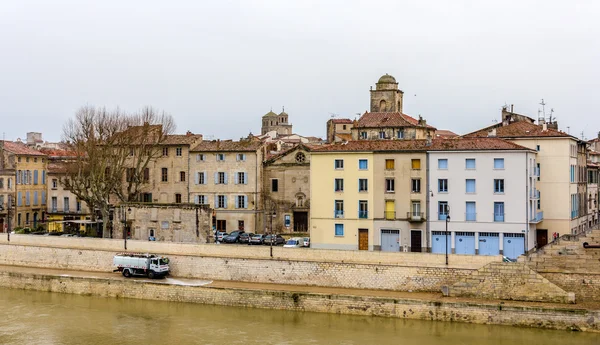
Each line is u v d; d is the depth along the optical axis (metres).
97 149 85.88
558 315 51.91
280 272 63.56
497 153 69.75
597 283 53.97
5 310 61.88
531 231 70.50
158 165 94.19
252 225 90.75
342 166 75.62
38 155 103.88
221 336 53.19
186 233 77.62
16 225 99.12
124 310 61.31
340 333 53.34
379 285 60.12
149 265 66.00
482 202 70.25
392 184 73.75
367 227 74.31
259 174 91.81
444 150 71.44
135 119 94.06
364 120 96.62
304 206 91.31
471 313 54.12
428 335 52.34
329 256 62.25
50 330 55.47
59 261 73.38
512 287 55.31
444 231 71.56
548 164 75.69
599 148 112.56
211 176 92.31
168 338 52.94
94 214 92.69
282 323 56.47
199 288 62.44
